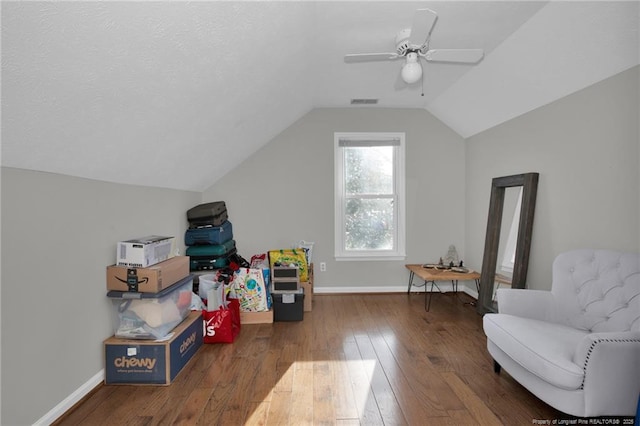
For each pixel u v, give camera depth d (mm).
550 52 2484
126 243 2334
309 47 2697
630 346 1601
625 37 2047
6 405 1587
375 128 4414
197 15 1577
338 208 4418
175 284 2473
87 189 2145
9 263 1604
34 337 1737
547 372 1701
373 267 4449
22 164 1636
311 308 3820
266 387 2203
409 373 2379
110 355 2234
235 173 4340
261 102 3064
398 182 4469
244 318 3377
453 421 1863
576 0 2029
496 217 3639
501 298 2350
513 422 1849
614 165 2303
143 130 2127
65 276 1947
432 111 4379
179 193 3602
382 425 1833
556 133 2834
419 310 3789
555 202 2852
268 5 1840
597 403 1607
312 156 4387
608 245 2357
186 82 1994
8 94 1248
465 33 2539
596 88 2436
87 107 1607
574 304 2244
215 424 1842
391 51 2816
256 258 4066
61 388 1905
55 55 1243
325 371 2410
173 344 2297
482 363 2531
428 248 4461
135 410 1963
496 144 3729
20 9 1019
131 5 1288
